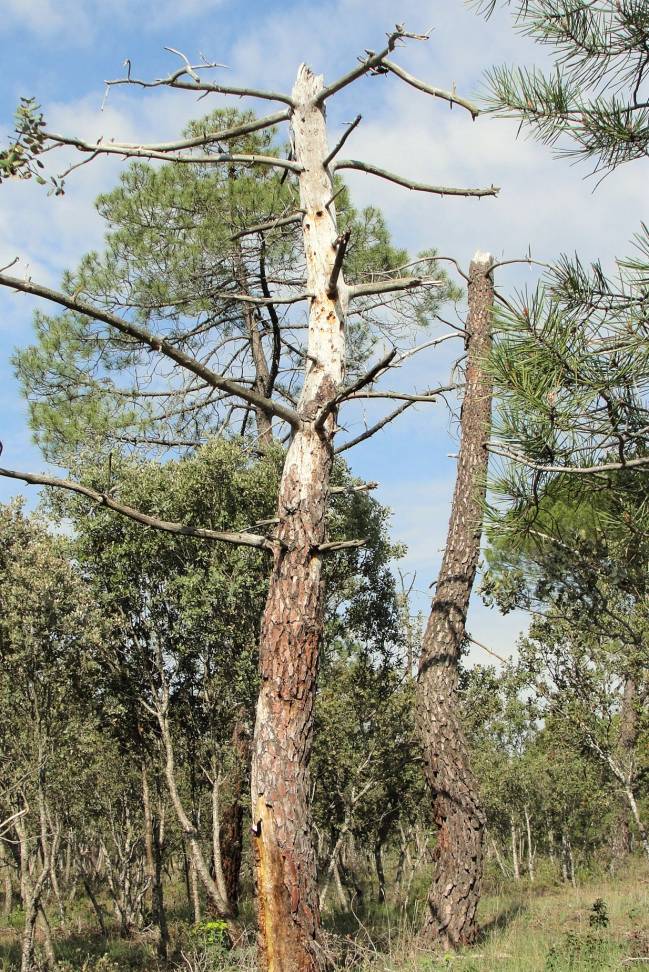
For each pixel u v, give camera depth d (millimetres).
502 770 21344
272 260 14328
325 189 6898
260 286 14781
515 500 5738
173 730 12867
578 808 21438
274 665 6051
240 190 13969
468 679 15023
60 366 14773
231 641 11914
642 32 4496
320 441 6457
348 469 13852
